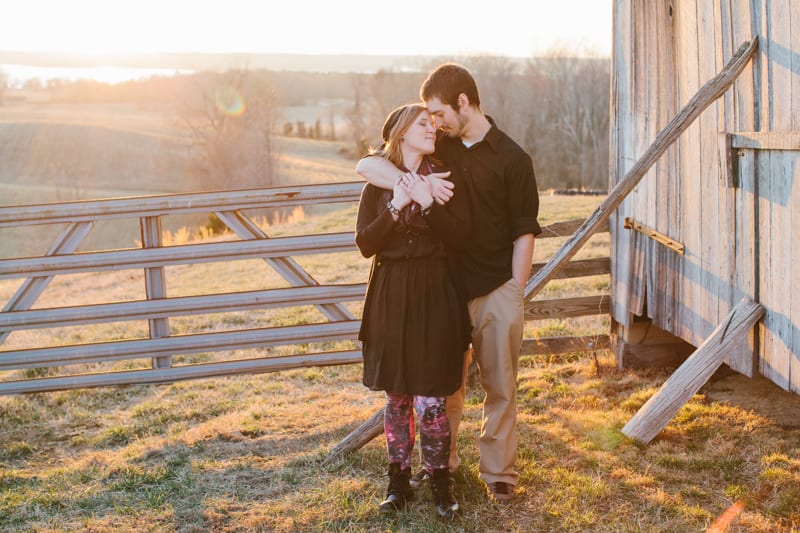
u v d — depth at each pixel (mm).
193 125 59406
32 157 72188
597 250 9945
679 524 3213
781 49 3543
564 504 3434
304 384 5738
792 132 3420
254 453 4305
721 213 4145
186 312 5293
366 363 3402
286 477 3904
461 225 3201
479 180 3303
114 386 5367
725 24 4035
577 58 62062
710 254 4289
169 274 12500
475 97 3324
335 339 5348
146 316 5266
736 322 3887
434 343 3236
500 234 3352
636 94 5137
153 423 4961
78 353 5258
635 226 5133
